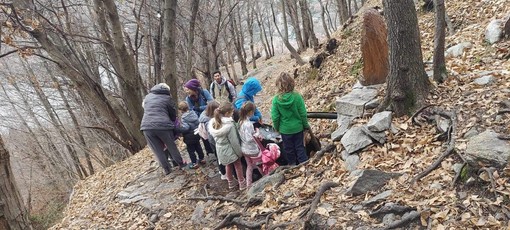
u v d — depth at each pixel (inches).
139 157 381.1
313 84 415.2
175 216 219.9
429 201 138.0
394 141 182.1
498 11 278.8
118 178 332.5
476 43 252.5
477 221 122.9
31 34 335.9
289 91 200.8
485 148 137.4
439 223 128.0
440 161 154.3
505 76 192.4
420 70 194.4
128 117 444.1
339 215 152.2
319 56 434.9
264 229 167.5
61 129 724.7
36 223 551.8
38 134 786.8
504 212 121.4
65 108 709.9
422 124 183.9
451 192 138.7
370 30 241.9
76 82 395.9
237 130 214.7
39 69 676.1
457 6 327.3
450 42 279.1
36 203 797.2
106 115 428.5
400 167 166.2
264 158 211.6
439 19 200.7
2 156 100.3
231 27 1010.7
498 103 170.4
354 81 332.5
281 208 173.8
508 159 130.8
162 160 275.0
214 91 313.0
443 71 209.0
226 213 196.9
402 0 184.5
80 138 753.6
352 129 197.6
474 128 161.5
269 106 465.1
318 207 160.9
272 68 912.9
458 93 191.5
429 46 302.2
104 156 696.4
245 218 182.1
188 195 237.8
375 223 141.4
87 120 697.0
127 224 231.9
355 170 176.6
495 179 130.1
